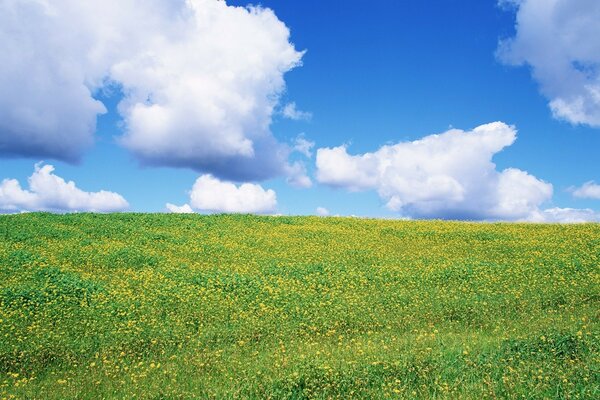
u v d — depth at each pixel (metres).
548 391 8.79
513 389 8.96
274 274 21.98
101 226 33.12
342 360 10.98
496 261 24.03
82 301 16.94
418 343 12.23
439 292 18.31
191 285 19.55
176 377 10.74
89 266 22.95
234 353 12.49
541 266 21.66
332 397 9.26
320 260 25.70
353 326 14.91
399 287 19.50
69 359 12.16
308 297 18.08
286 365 10.90
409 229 35.62
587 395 8.46
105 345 13.11
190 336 13.97
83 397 9.80
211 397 9.43
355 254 27.25
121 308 16.36
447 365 10.28
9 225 30.61
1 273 20.00
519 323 14.09
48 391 10.14
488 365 9.98
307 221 39.94
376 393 9.26
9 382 10.63
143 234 31.36
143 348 13.12
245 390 9.65
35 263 21.59
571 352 10.51
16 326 14.25
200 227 35.56
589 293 16.62
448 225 37.69
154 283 20.08
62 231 30.14
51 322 14.83
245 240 31.39
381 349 11.88
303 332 14.40
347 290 19.27
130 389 10.08
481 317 15.10
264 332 14.38
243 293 18.64
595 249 25.06
